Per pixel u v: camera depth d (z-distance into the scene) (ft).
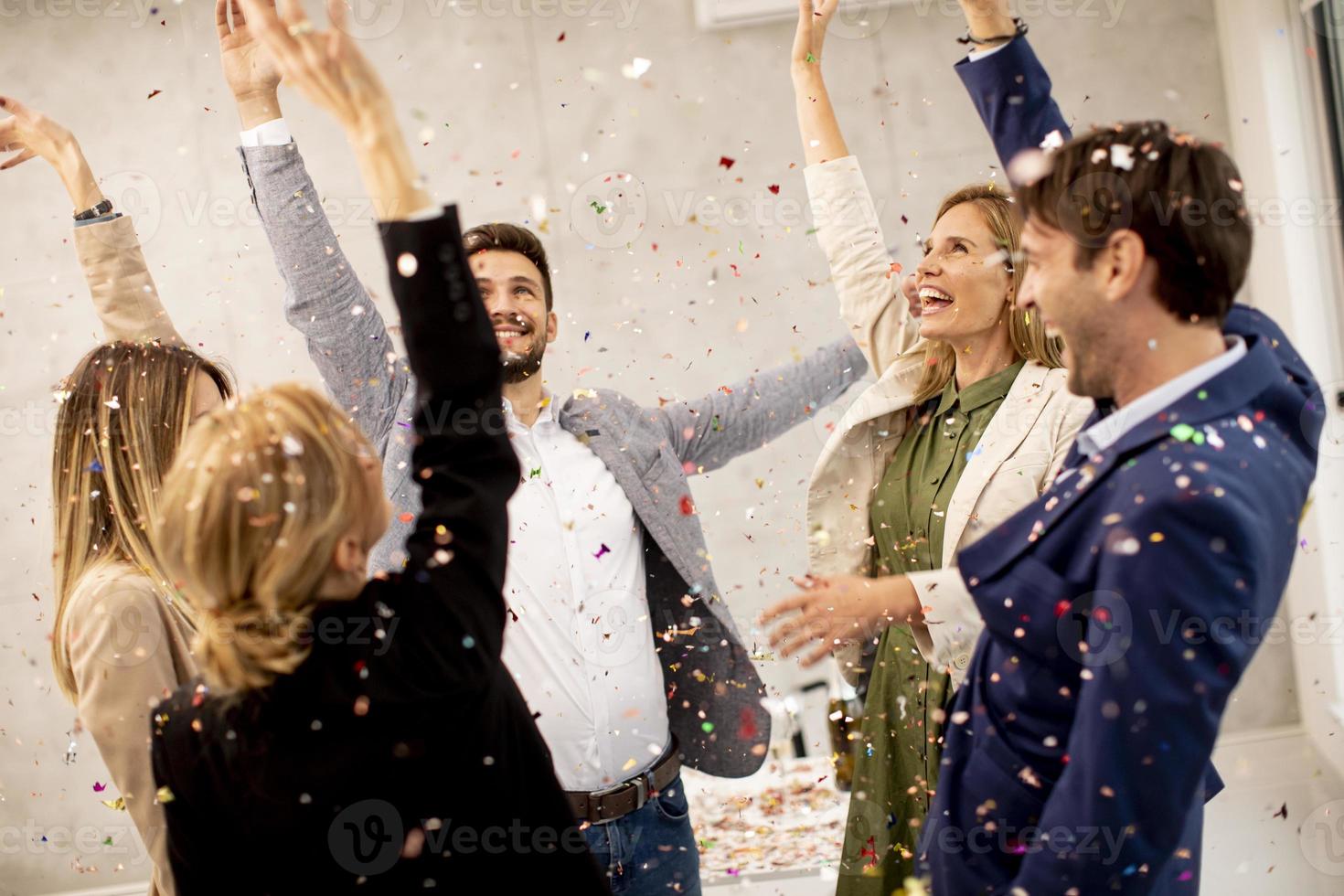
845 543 5.91
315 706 2.86
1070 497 3.43
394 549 5.51
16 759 10.67
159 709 3.23
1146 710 2.97
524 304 5.86
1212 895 8.24
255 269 10.78
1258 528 3.01
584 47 10.77
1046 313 3.43
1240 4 9.95
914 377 5.81
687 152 10.82
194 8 10.68
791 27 10.71
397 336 8.00
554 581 5.54
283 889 2.94
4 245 10.70
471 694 3.00
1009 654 3.57
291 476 2.87
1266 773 10.27
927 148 10.75
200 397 4.90
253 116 5.44
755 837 9.33
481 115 10.79
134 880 10.66
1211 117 10.74
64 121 10.70
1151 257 3.21
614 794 5.44
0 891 10.58
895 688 5.63
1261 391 3.35
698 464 6.58
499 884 3.07
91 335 10.78
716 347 10.83
